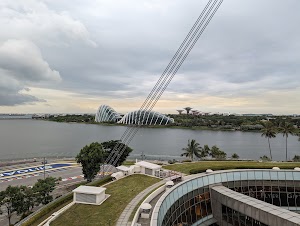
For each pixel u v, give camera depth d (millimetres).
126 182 43594
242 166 53219
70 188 56219
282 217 29766
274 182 43500
